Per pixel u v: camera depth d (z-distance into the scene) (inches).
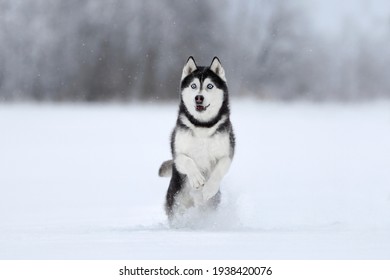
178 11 3159.5
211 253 349.4
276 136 1581.0
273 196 698.8
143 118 2182.6
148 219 577.0
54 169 1043.3
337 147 1341.0
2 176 963.3
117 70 3147.1
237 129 1752.0
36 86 3166.8
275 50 3385.8
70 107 2915.8
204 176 534.0
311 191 750.5
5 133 1656.0
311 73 3447.3
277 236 415.5
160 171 564.4
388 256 338.0
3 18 3159.5
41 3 3164.4
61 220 577.9
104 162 1129.4
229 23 3334.2
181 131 526.3
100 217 598.2
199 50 3189.0
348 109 2984.7
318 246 369.4
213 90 521.7
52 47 3159.5
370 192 735.1
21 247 377.7
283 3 3415.4
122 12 3139.8
